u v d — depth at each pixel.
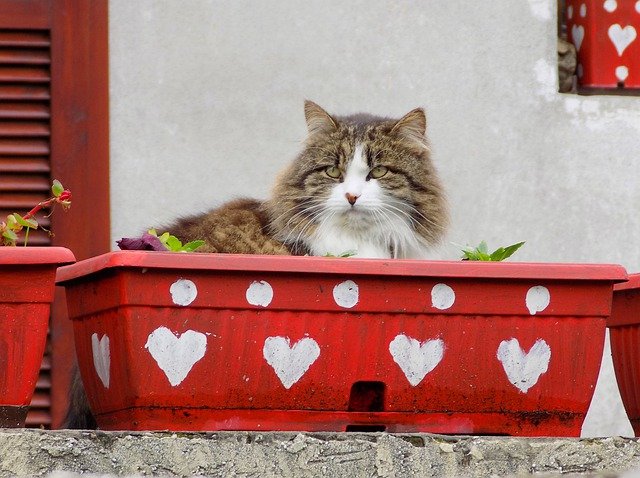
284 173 6.57
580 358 4.69
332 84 7.83
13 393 4.44
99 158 7.52
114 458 4.17
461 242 7.88
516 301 4.62
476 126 7.95
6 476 4.09
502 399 4.63
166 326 4.42
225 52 7.74
